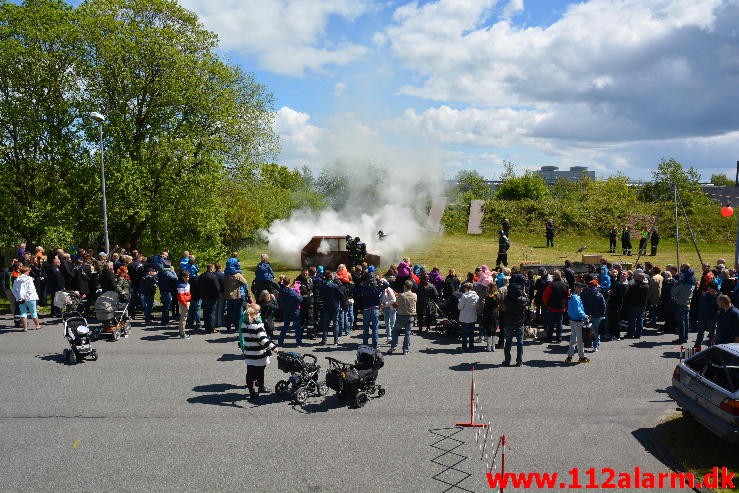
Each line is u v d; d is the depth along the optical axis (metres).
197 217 25.53
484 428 8.48
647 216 39.72
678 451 7.80
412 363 11.99
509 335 11.69
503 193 58.94
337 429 8.44
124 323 14.24
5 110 21.78
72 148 22.91
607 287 14.45
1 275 19.25
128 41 23.00
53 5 23.11
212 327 14.54
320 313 13.88
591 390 10.20
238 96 29.17
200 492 6.58
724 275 13.69
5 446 7.82
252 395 9.73
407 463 7.32
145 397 9.78
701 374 8.29
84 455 7.55
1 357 12.20
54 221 22.22
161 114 25.23
